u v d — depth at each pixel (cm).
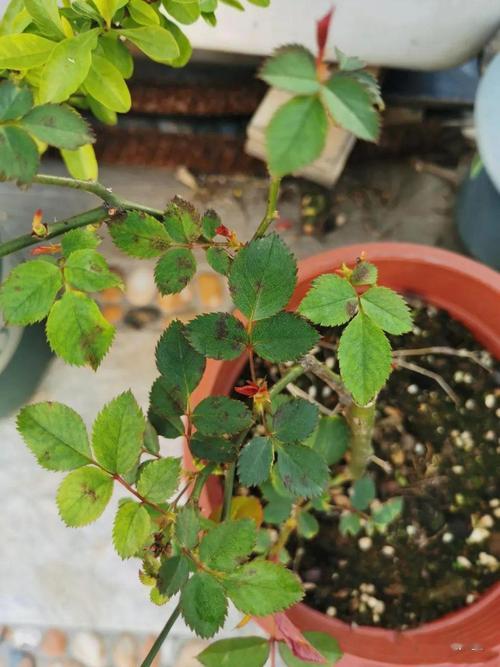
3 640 82
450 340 70
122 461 33
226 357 34
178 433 40
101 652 81
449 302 69
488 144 66
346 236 91
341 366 30
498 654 57
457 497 68
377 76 83
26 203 91
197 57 86
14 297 32
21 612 83
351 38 75
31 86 42
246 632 79
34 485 85
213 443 39
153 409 38
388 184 92
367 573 67
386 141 92
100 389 87
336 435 59
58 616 82
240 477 36
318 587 66
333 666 55
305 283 61
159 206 92
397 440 69
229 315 34
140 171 93
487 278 63
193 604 32
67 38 35
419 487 68
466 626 63
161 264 35
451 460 69
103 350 33
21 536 84
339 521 68
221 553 32
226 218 91
